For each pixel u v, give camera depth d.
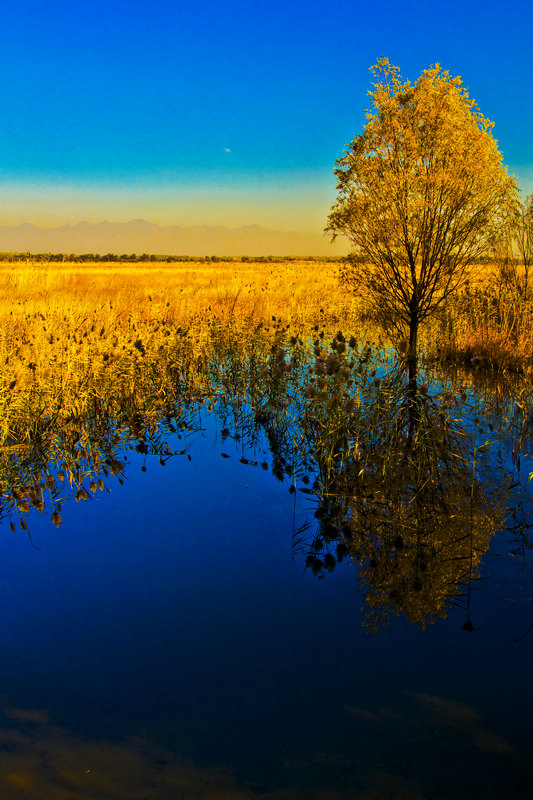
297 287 18.75
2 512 5.04
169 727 2.48
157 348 9.75
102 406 8.06
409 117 7.17
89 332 9.69
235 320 12.45
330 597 3.54
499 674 2.75
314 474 5.89
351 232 7.81
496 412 7.33
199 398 9.28
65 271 23.69
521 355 9.57
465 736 2.36
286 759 2.28
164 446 6.94
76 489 5.55
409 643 3.03
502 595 3.45
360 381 7.54
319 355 6.77
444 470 5.48
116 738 2.42
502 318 10.69
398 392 6.77
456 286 7.61
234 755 2.31
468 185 7.04
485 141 7.11
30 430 6.80
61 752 2.34
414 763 2.23
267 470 6.04
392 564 3.93
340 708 2.56
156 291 17.59
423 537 4.30
